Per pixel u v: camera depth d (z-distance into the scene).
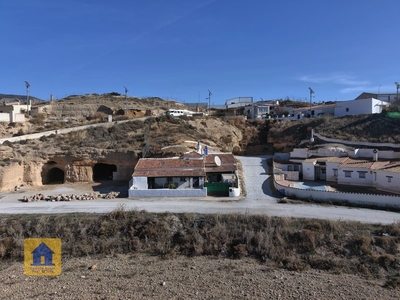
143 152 49.34
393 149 46.19
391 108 57.53
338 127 57.16
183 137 54.41
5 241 26.78
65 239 27.36
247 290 20.22
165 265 23.88
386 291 19.94
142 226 28.25
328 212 30.36
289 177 44.59
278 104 101.19
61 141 53.16
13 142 51.84
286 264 23.64
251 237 26.36
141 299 19.22
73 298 19.44
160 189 37.53
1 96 184.38
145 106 103.25
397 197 31.08
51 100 101.25
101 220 28.94
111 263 24.39
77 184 46.75
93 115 81.75
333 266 23.11
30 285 21.30
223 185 39.22
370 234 25.62
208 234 27.23
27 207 33.66
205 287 20.62
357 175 40.03
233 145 62.34
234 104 121.88
